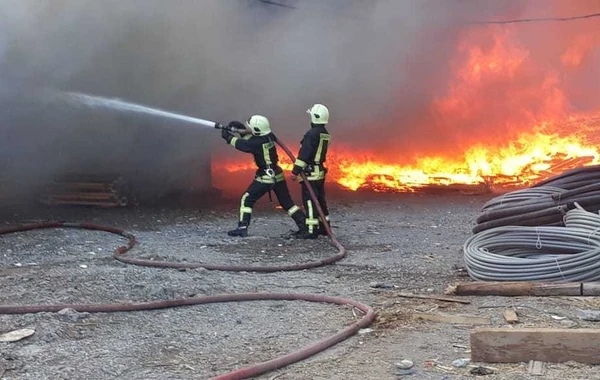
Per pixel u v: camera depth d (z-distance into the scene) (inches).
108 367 156.4
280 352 166.9
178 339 177.3
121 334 180.9
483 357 155.8
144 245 307.1
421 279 244.5
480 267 228.5
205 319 195.3
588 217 231.6
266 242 321.7
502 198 263.9
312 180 332.2
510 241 238.4
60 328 181.9
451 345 168.6
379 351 165.8
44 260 275.7
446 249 305.4
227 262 273.6
